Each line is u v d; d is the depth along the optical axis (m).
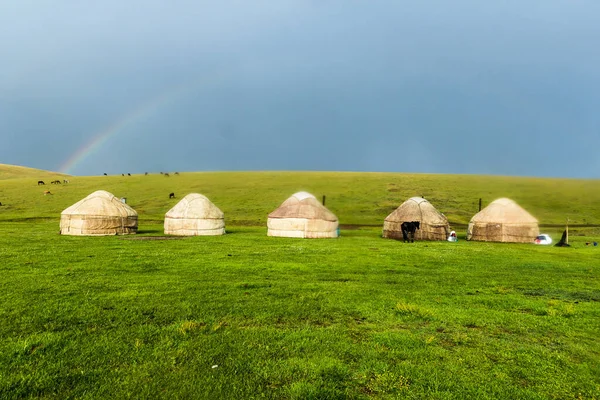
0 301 9.02
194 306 8.89
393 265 15.81
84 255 16.62
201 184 76.88
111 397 4.93
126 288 10.60
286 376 5.55
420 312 8.62
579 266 16.50
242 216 49.22
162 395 5.00
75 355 6.10
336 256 18.06
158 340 6.79
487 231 30.12
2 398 4.83
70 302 9.02
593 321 8.42
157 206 57.56
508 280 13.16
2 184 80.81
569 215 51.19
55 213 49.81
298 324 7.84
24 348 6.20
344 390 5.19
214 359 6.08
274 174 94.38
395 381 5.48
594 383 5.55
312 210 29.34
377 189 70.75
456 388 5.30
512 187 70.81
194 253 17.97
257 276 12.80
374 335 7.20
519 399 5.07
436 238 29.56
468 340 7.11
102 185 76.62
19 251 17.53
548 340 7.25
